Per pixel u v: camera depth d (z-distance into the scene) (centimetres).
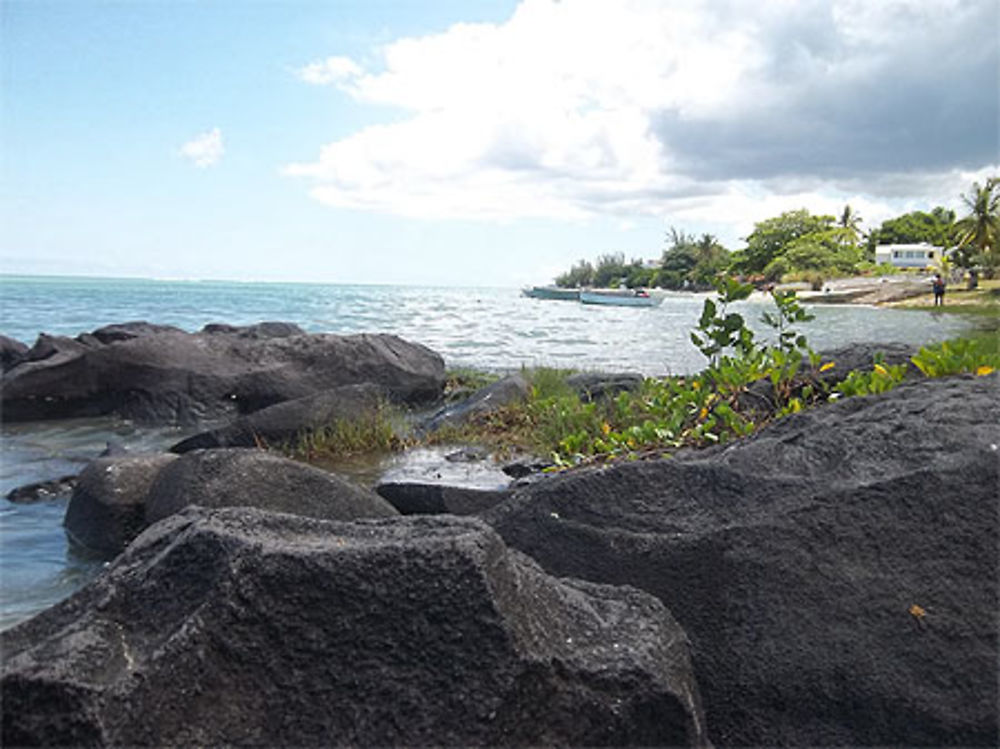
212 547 236
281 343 1330
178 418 1201
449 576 224
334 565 227
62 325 2809
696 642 304
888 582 296
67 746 195
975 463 315
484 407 1031
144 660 210
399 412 1191
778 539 312
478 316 3925
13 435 1084
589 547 343
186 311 4038
